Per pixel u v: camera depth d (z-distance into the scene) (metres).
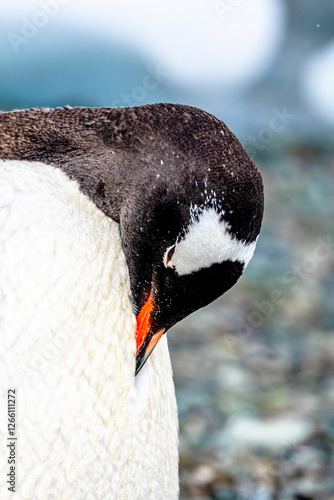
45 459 5.27
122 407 5.65
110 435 5.55
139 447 5.83
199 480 10.00
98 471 5.52
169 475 6.38
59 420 5.27
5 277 5.21
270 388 12.80
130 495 5.82
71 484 5.39
